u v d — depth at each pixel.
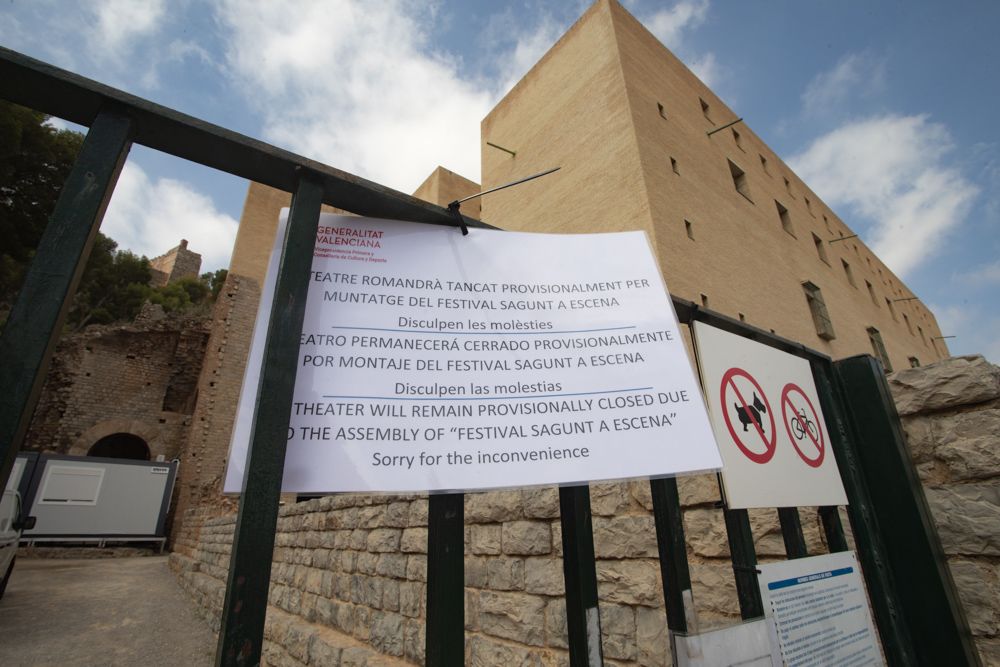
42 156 17.95
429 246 1.34
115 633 7.21
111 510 17.80
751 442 1.69
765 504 1.61
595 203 12.37
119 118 0.96
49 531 16.69
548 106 15.57
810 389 2.10
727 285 12.33
